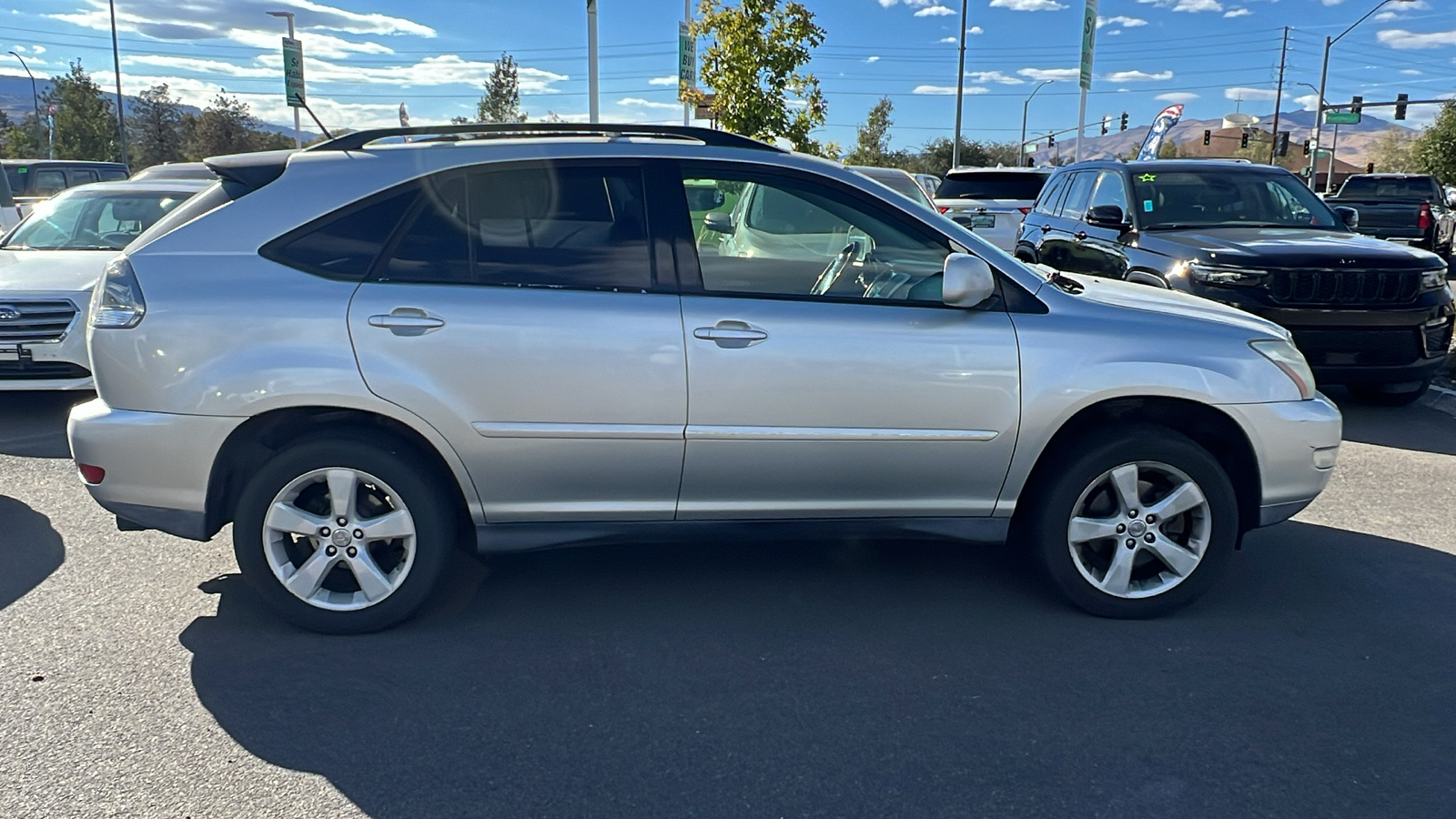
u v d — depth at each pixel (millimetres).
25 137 55969
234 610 4160
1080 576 4066
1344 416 7844
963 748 3184
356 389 3674
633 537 3992
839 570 4641
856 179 4020
